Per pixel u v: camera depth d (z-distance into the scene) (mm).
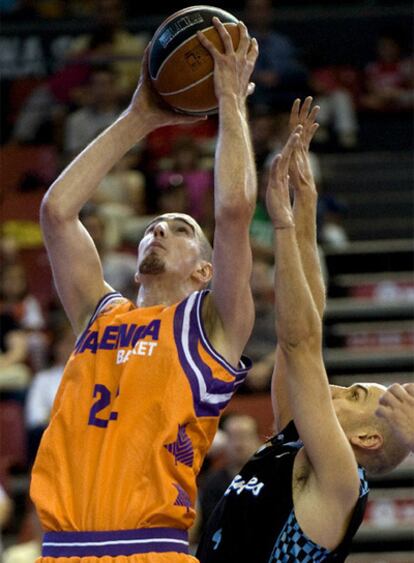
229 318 8945
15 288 23016
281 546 8875
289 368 8820
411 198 27703
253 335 21359
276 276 8836
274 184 8867
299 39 31484
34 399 20234
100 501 8492
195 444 8711
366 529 20219
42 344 22406
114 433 8625
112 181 25047
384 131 29484
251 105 26422
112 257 22641
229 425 17703
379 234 26781
